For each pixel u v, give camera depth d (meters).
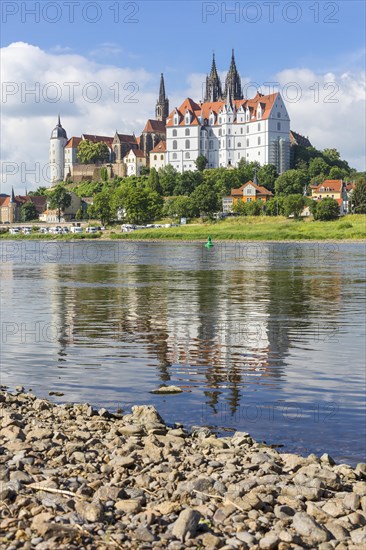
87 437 16.75
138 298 56.88
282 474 14.59
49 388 24.73
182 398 23.11
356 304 51.78
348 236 198.38
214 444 16.97
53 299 56.56
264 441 18.17
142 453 15.34
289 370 27.80
